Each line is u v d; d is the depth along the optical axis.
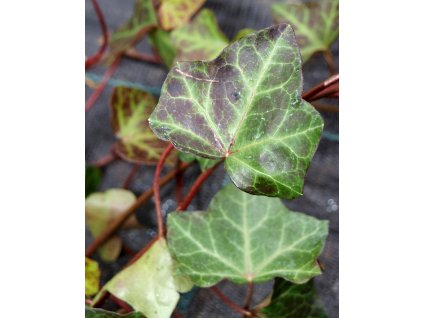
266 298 0.30
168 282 0.27
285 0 0.38
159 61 0.39
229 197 0.27
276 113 0.23
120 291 0.27
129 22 0.35
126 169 0.38
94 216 0.35
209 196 0.36
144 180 0.38
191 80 0.23
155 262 0.27
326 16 0.32
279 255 0.27
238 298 0.34
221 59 0.23
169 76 0.23
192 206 0.36
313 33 0.32
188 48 0.33
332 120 0.36
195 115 0.23
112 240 0.35
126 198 0.35
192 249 0.27
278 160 0.23
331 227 0.36
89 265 0.32
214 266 0.27
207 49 0.33
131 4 0.40
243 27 0.39
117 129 0.34
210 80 0.23
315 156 0.37
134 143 0.34
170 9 0.34
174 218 0.27
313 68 0.36
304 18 0.32
